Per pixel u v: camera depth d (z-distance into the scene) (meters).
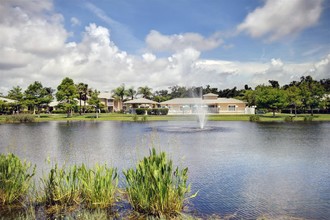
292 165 10.53
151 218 5.34
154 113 64.69
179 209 5.61
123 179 7.71
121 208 5.87
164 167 5.53
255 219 5.50
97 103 64.56
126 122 41.78
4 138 20.23
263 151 13.95
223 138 20.03
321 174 9.13
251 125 33.78
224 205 6.26
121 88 98.81
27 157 12.32
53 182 6.20
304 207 6.14
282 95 50.84
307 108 55.22
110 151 14.06
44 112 78.50
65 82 55.66
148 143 17.36
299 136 20.94
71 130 27.47
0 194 6.21
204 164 10.77
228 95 105.19
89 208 5.82
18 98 58.94
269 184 7.97
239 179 8.50
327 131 24.97
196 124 36.34
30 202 6.10
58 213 5.61
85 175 6.10
